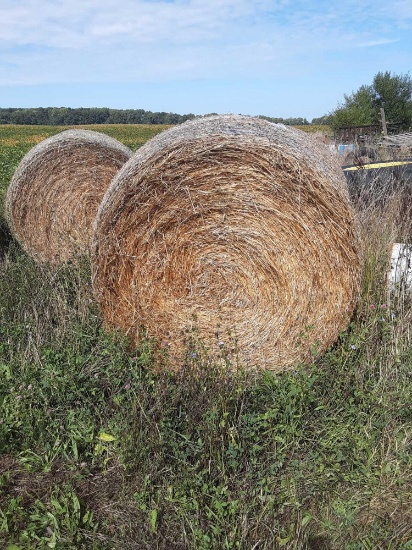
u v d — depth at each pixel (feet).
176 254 14.46
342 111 86.84
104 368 13.65
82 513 10.02
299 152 13.34
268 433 11.25
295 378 12.57
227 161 13.67
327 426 11.51
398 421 11.73
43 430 11.60
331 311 14.03
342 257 13.76
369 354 13.51
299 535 9.13
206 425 11.05
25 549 9.23
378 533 9.24
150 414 11.56
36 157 22.41
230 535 9.06
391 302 15.43
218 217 14.10
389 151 38.47
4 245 24.52
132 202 14.17
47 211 22.97
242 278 14.34
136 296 14.76
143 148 14.70
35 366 13.34
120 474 10.73
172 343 14.65
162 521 9.71
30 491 10.48
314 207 13.50
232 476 10.39
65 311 16.11
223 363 14.42
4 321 15.69
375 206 19.92
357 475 10.45
